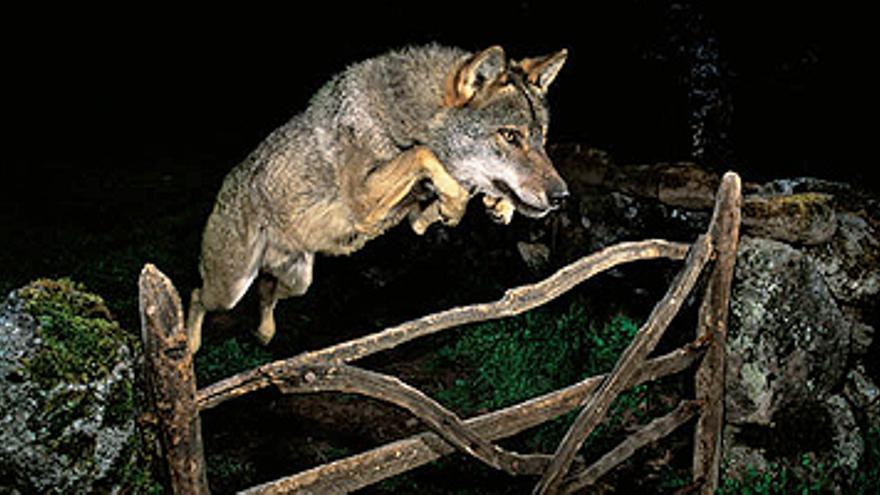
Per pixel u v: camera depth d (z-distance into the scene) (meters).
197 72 6.32
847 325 2.29
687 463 2.24
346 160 1.73
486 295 2.99
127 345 1.30
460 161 1.73
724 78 3.46
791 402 2.20
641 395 2.41
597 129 3.67
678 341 2.40
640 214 2.59
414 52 1.77
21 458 1.16
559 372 2.55
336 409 2.46
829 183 2.49
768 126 3.69
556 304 2.79
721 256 1.91
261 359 2.66
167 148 5.34
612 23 3.71
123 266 3.28
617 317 2.55
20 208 4.04
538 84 1.87
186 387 1.19
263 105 6.17
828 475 2.18
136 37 6.27
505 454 1.60
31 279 3.11
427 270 3.20
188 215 4.01
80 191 4.39
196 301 2.10
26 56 6.02
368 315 3.05
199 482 1.24
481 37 4.67
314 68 6.12
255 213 1.88
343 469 1.41
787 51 3.68
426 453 1.52
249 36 6.27
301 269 1.94
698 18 3.54
